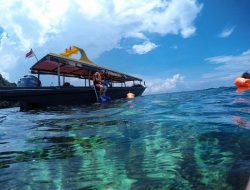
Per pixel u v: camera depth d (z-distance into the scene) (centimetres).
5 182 304
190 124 586
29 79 1498
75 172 322
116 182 283
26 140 541
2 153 440
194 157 348
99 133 561
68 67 1844
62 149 443
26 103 1474
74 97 1645
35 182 298
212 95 1580
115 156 379
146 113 857
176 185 265
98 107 1283
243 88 1484
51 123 775
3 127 749
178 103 1170
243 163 309
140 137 493
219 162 320
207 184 261
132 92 2498
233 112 721
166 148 402
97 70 1950
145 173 304
